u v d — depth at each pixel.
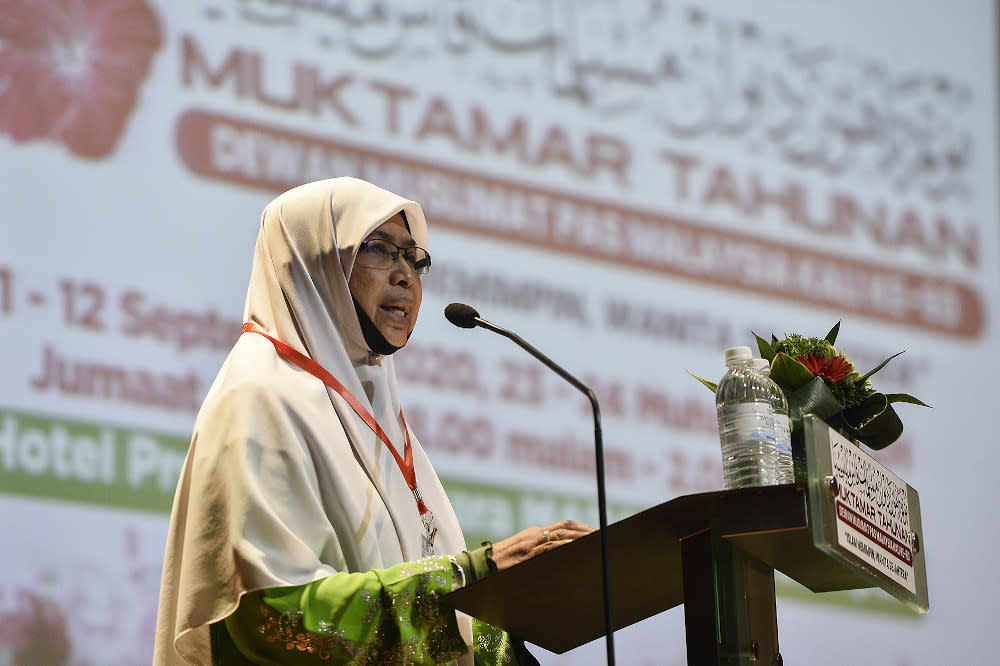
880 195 9.79
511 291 8.23
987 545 9.39
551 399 8.17
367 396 4.84
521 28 8.69
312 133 7.84
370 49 8.13
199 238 7.36
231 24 7.70
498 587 4.08
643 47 9.15
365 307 4.82
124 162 7.23
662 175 8.98
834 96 9.80
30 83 7.07
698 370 8.78
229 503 4.17
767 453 3.98
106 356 6.96
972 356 9.81
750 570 4.05
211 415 4.36
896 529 4.22
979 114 10.34
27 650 6.48
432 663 4.09
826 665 8.48
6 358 6.72
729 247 9.11
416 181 8.10
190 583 4.14
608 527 3.77
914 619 8.88
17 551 6.55
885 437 4.50
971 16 10.46
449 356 7.89
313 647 4.04
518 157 8.48
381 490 4.54
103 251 7.07
